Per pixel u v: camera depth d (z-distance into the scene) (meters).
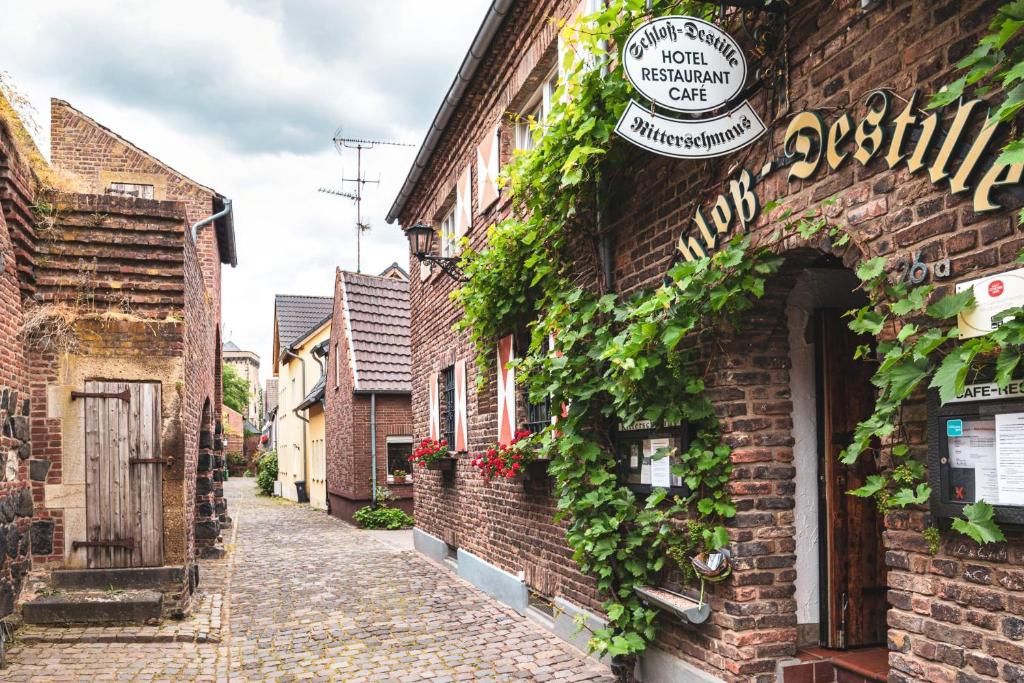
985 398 2.75
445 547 11.19
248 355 89.12
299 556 12.55
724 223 4.32
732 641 4.39
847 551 4.56
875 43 3.30
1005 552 2.73
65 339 7.66
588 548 5.36
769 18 3.96
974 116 2.80
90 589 7.50
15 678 5.82
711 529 4.49
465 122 9.91
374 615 8.02
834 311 4.71
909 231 3.10
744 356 4.50
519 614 7.85
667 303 4.25
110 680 5.82
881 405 3.08
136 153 16.22
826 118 3.57
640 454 5.39
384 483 18.77
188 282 8.52
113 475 7.67
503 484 8.55
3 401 6.82
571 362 5.67
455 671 5.98
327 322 27.20
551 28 6.94
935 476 2.95
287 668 6.20
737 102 4.01
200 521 12.29
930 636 3.02
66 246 7.75
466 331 9.91
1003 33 2.43
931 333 2.85
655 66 3.82
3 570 6.76
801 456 4.60
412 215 13.42
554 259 6.61
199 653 6.64
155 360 7.84
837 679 4.39
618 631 5.33
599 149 4.92
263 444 57.19
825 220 3.54
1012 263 2.67
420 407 12.98
